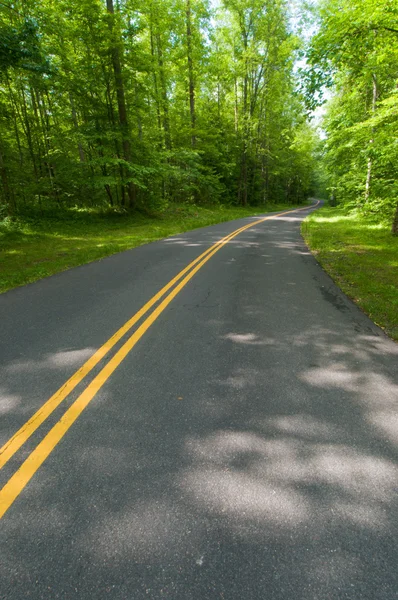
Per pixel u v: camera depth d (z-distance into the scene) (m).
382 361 3.43
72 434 2.37
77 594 1.40
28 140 18.28
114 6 16.80
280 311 4.91
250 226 17.95
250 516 1.74
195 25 22.19
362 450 2.21
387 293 5.55
